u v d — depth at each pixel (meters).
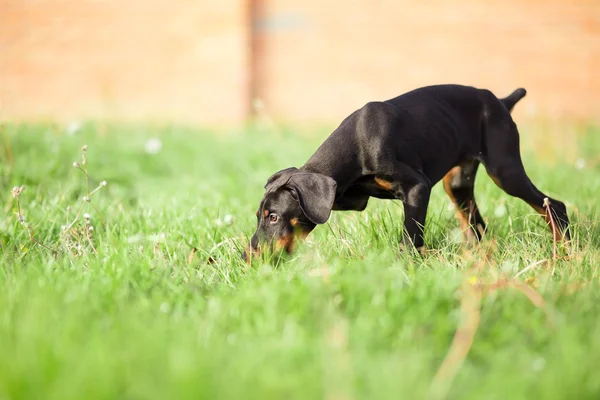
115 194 8.35
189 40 15.73
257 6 15.68
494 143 6.42
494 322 4.02
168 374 3.24
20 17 15.82
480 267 4.84
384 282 4.36
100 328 3.91
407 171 5.77
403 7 15.43
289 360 3.53
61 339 3.63
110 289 4.65
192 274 5.14
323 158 5.82
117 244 5.86
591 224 6.09
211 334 3.89
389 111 5.91
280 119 15.51
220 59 15.67
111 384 3.17
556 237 6.06
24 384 3.21
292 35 15.73
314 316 4.02
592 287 4.50
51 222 6.53
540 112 15.08
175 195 8.13
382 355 3.65
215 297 4.56
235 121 15.68
